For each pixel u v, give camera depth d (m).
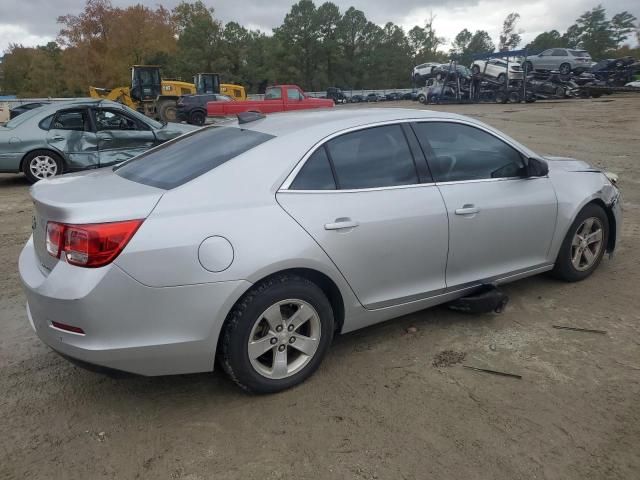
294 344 3.12
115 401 3.11
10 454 2.66
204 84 32.25
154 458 2.63
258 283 2.92
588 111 23.44
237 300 2.85
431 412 2.94
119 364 2.70
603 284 4.66
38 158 9.43
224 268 2.76
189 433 2.81
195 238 2.72
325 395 3.11
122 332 2.66
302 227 2.99
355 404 3.02
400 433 2.77
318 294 3.10
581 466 2.53
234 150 3.19
